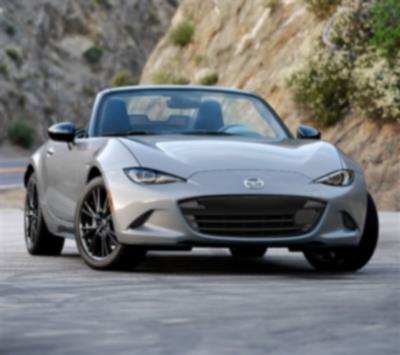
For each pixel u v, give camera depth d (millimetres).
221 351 6195
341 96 34750
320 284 10312
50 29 125875
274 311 8102
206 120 13516
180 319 7672
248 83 43594
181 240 11320
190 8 55156
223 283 10445
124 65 130625
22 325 7410
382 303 8562
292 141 12984
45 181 14430
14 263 13281
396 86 32219
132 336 6828
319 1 40625
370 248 12047
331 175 11789
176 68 52688
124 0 137000
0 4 122438
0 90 113250
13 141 109875
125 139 12523
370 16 35688
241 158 11805
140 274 11547
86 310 8250
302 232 11516
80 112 122188
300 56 36719
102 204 12141
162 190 11406
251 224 11398
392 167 30766
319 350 6188
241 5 49156
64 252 15578
